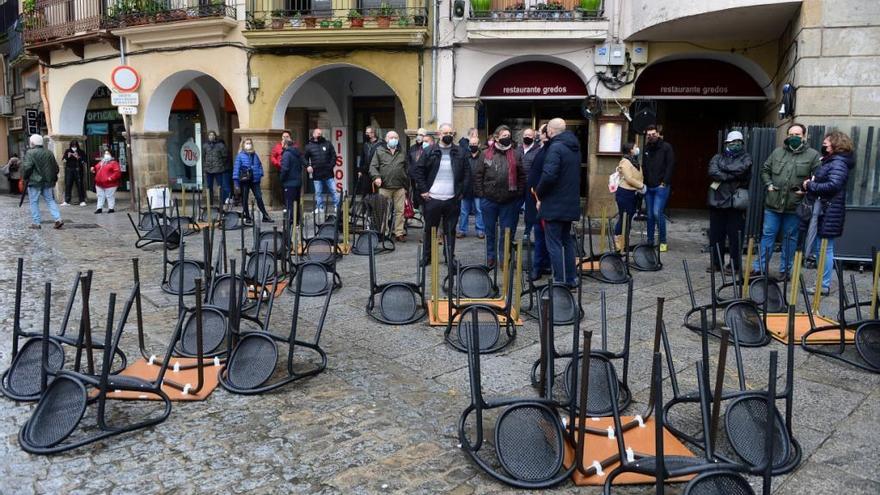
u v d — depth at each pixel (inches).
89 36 693.3
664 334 171.3
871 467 151.0
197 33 641.6
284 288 313.4
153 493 140.9
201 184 838.5
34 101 963.3
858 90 410.0
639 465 135.7
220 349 216.4
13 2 983.6
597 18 541.0
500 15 552.1
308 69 615.2
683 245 453.4
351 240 440.8
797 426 171.6
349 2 614.9
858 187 373.7
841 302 222.1
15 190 948.6
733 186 338.6
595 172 575.8
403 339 242.1
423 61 584.7
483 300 281.0
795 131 316.2
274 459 155.5
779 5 434.6
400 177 443.8
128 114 685.3
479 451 158.1
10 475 147.3
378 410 182.4
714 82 579.2
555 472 145.1
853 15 406.0
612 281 331.3
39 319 268.1
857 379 204.4
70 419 159.8
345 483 145.3
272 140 638.5
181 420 174.9
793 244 331.9
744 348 231.9
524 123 633.6
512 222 353.4
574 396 154.3
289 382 199.6
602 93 563.5
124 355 212.8
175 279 312.8
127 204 751.1
